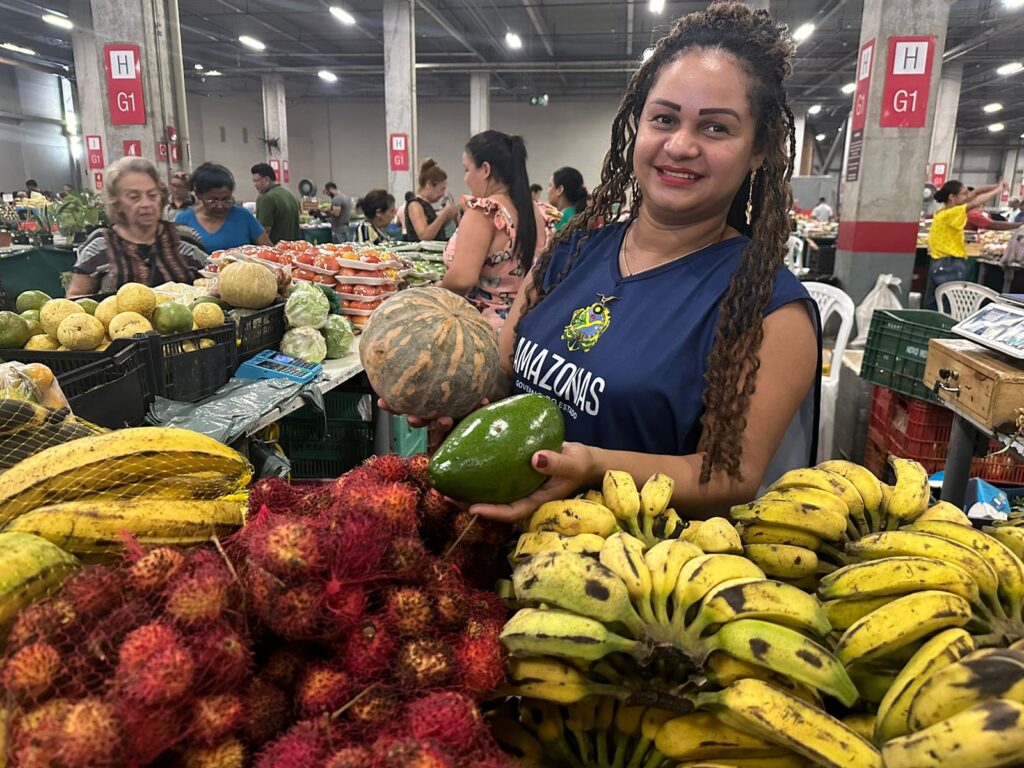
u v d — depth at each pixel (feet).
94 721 1.98
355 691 2.48
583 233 5.69
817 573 3.40
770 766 2.70
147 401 6.82
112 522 3.03
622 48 68.08
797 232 39.73
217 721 2.23
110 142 22.47
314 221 50.14
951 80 66.95
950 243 29.58
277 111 77.51
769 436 4.33
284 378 8.44
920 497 3.72
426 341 4.53
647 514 3.55
